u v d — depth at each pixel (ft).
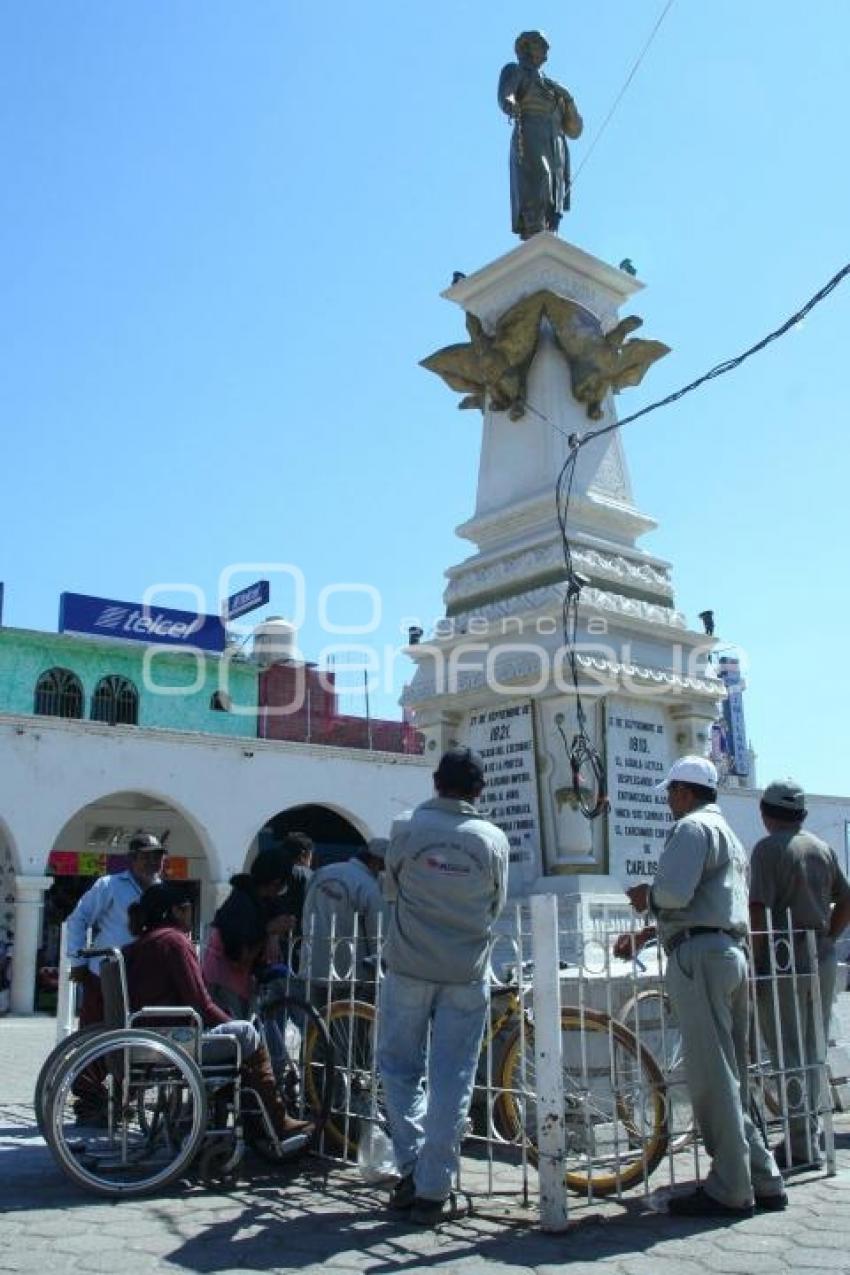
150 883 24.79
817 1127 18.56
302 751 86.94
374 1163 17.85
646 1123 17.20
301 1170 18.72
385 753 90.48
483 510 31.71
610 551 29.32
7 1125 23.91
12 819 74.54
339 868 21.72
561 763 26.61
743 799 103.96
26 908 73.77
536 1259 13.51
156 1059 17.58
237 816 83.25
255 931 21.88
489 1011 16.92
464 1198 16.43
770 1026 19.31
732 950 16.19
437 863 16.40
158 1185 16.99
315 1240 14.46
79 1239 14.49
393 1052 16.57
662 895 16.24
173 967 18.76
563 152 33.96
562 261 31.58
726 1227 14.87
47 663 91.97
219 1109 18.44
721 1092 15.64
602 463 30.89
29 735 76.18
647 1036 20.70
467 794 17.20
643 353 31.04
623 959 19.31
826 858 20.53
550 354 30.96
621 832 26.58
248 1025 18.67
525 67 33.96
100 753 78.64
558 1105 15.01
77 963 24.16
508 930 25.44
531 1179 17.93
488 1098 16.78
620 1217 15.48
